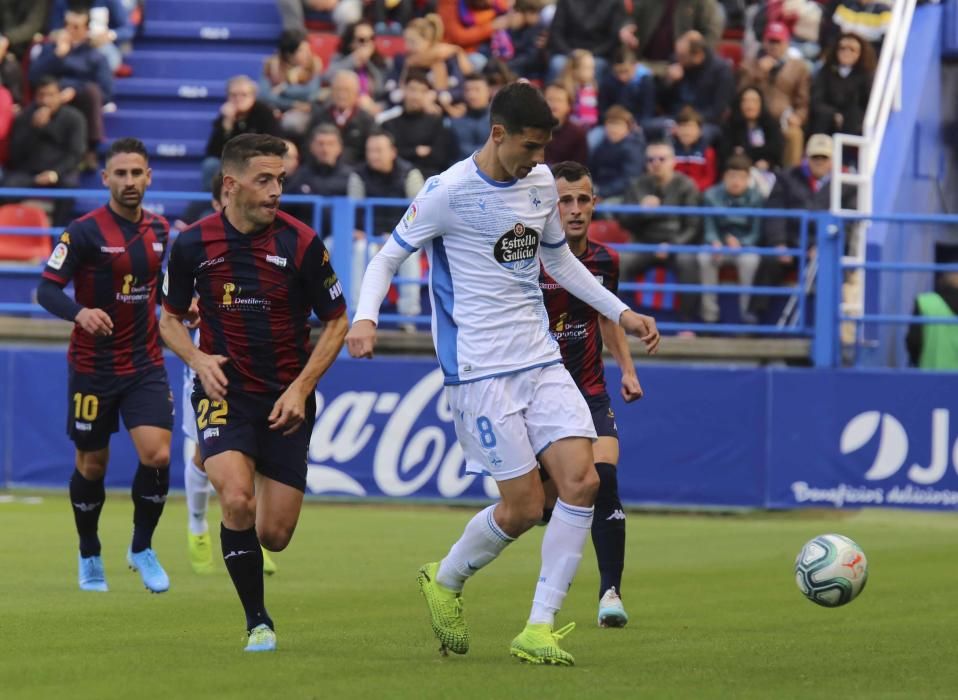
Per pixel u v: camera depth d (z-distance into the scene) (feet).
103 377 80.07
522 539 111.55
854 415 130.93
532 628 55.57
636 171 148.77
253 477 58.08
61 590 79.25
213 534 109.70
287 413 55.88
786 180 145.07
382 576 88.07
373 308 54.85
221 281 57.88
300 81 165.58
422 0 178.81
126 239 80.43
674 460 132.77
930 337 144.77
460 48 173.17
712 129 152.66
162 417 79.92
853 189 146.51
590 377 71.77
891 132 162.30
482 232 54.75
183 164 176.14
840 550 66.80
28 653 57.11
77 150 156.87
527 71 169.17
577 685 50.42
